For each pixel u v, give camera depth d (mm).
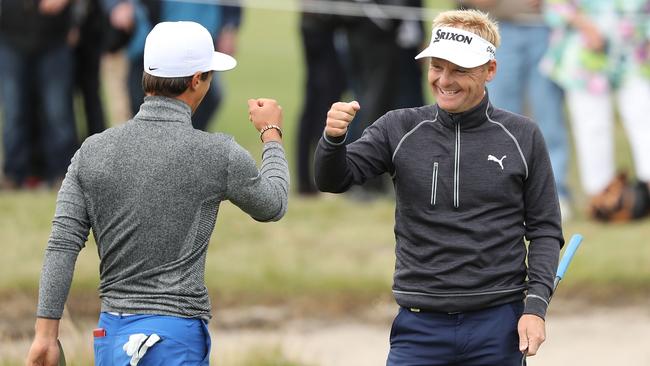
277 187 15336
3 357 22531
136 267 14727
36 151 35969
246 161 14945
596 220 32969
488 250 15625
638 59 33000
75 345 21516
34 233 30594
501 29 32969
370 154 16109
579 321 27141
